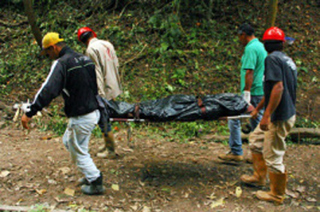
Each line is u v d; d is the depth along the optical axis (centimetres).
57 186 374
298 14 885
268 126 338
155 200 356
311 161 479
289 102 330
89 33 437
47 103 310
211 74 726
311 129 565
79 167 348
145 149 509
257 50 407
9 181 378
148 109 391
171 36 783
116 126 593
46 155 458
